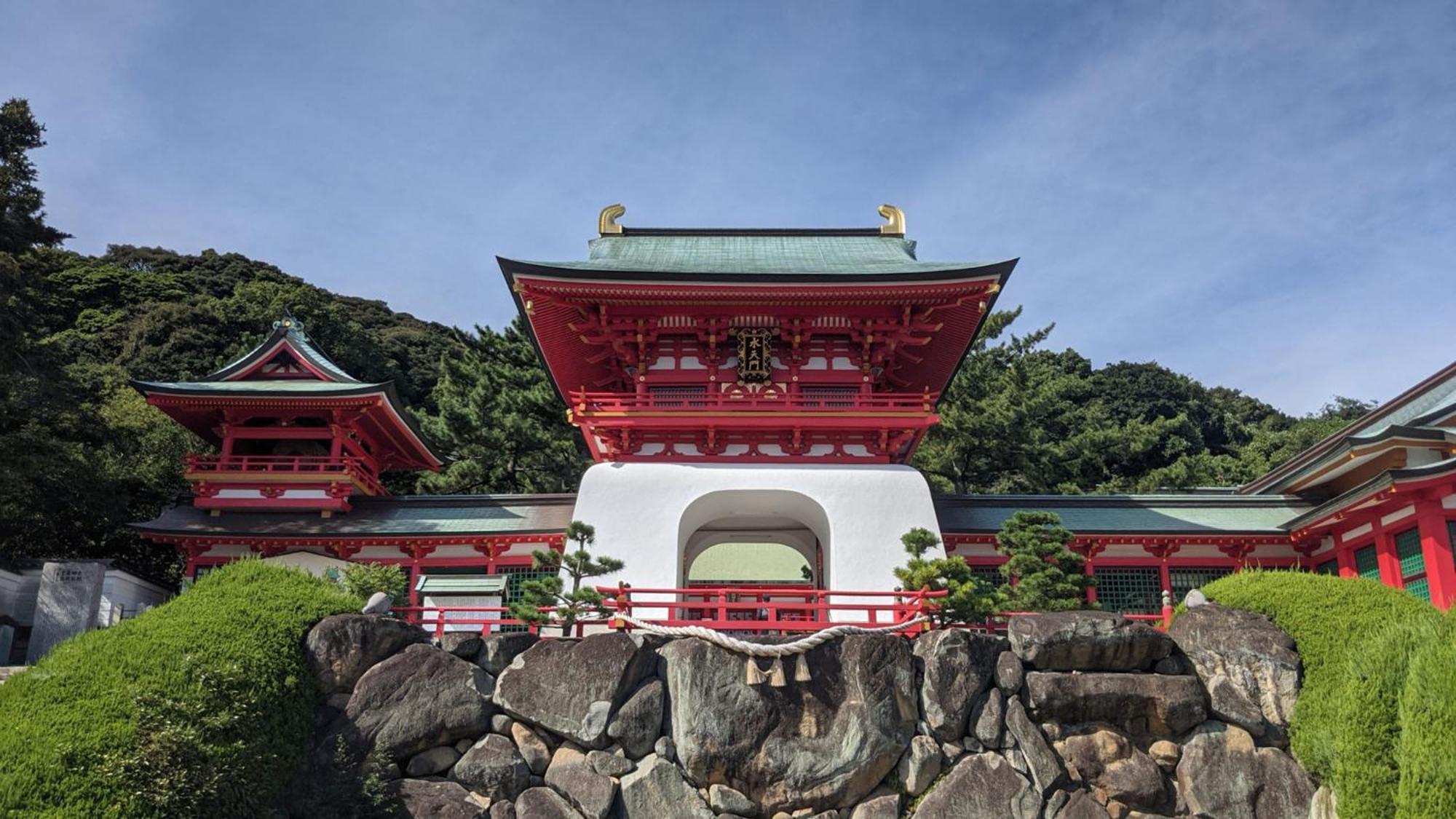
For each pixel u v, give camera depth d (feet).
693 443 95.35
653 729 63.21
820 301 92.94
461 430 164.04
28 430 116.67
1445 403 95.76
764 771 61.72
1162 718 64.54
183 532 104.63
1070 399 245.24
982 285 90.68
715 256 105.81
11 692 54.08
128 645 58.34
